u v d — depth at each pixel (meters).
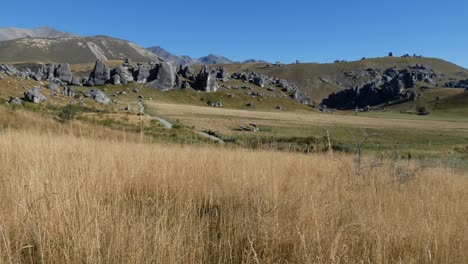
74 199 3.43
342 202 4.66
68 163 5.32
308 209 4.00
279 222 3.67
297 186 5.62
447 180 8.60
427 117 152.50
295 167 8.05
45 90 86.69
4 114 23.09
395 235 3.66
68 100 84.12
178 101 162.62
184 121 78.50
